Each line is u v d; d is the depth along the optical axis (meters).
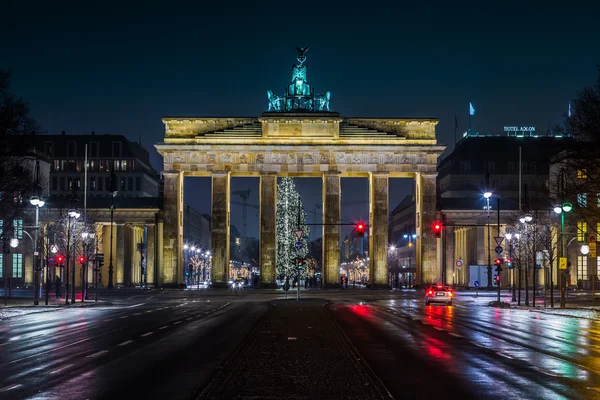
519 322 50.22
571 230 117.62
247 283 183.25
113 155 193.75
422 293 110.06
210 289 122.62
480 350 31.33
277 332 39.84
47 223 124.44
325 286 123.88
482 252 142.75
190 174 126.75
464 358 28.44
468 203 133.88
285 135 124.38
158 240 133.12
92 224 120.62
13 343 34.38
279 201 147.12
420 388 21.25
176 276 124.69
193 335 38.31
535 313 62.41
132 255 153.88
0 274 135.50
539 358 28.56
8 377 23.33
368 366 25.64
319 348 31.44
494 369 25.34
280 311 61.91
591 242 68.81
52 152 193.25
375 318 53.16
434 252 124.62
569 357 28.98
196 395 19.81
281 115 124.19
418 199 126.25
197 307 70.94
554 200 93.31
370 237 125.69
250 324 46.53
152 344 33.53
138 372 24.31
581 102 65.75
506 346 33.12
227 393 19.98
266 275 123.50
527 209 83.50
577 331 42.50
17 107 67.81
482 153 173.62
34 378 23.09
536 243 93.00
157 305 75.62
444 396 19.95
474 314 59.91
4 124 67.00
